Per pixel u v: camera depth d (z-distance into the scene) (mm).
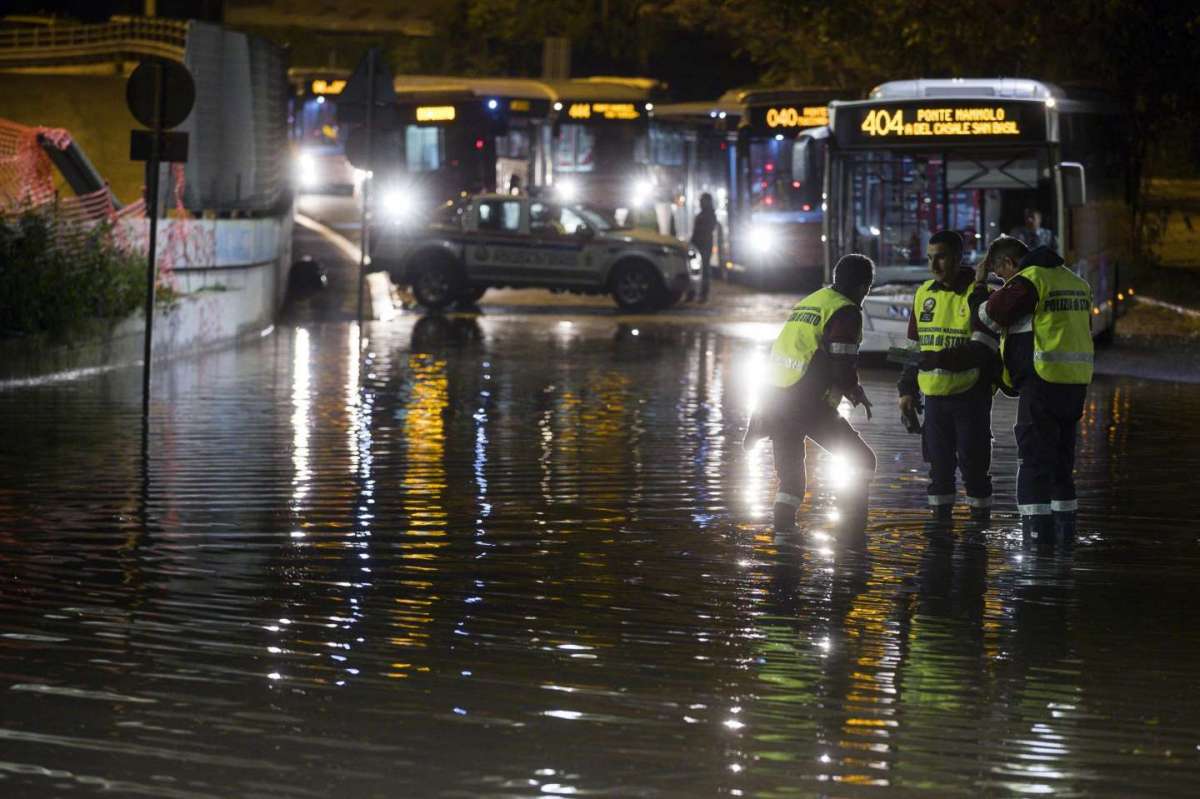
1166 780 14680
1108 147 62531
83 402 40594
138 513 26516
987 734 15844
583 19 161000
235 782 14289
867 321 54875
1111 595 21578
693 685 17281
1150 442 36469
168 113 41250
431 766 14727
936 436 27016
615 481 30391
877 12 89625
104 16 180125
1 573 22047
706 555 23859
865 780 14547
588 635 19266
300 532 25188
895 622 20047
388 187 95812
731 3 104375
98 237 49969
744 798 14062
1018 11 84312
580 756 15039
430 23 197000
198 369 49094
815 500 28766
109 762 14727
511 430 37188
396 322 69875
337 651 18438
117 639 18781
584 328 67875
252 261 62344
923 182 55781
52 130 62906
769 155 92125
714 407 41875
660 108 103000
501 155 97375
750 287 95688
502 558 23516
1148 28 83750
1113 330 63281
